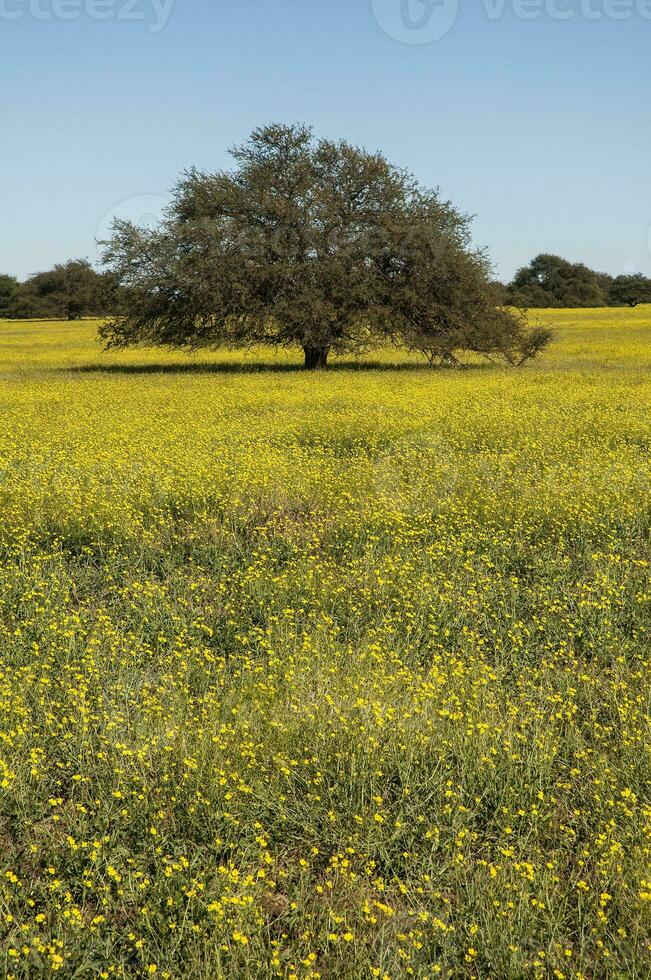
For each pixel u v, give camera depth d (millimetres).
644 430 14070
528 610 7113
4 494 9492
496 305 33031
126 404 18578
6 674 5574
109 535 8570
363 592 7152
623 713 5152
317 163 33219
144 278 32375
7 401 19109
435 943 3562
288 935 3643
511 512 9203
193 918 3627
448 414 16078
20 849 4066
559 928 3695
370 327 31719
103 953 3441
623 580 7500
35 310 101938
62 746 4758
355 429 14227
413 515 9180
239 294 31375
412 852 4105
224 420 15461
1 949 3430
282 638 6266
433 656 6266
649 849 3998
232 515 9188
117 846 4074
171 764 4582
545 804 4430
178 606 6910
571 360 35000
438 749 4746
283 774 4566
